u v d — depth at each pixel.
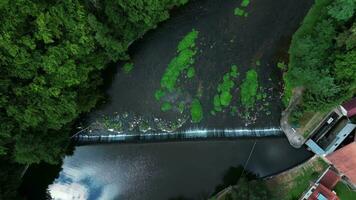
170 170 55.53
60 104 48.47
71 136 56.22
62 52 46.94
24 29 45.09
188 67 56.31
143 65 57.28
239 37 56.09
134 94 56.78
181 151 55.69
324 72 46.34
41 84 46.94
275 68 54.72
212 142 55.31
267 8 56.09
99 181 56.44
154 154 55.97
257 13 56.16
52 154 51.19
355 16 46.94
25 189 56.16
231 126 54.81
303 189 51.84
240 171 54.38
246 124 54.59
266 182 53.03
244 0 56.56
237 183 52.31
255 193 48.53
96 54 51.81
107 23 50.28
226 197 53.12
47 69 46.66
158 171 55.62
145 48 57.66
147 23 52.72
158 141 55.53
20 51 44.50
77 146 56.88
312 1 55.50
